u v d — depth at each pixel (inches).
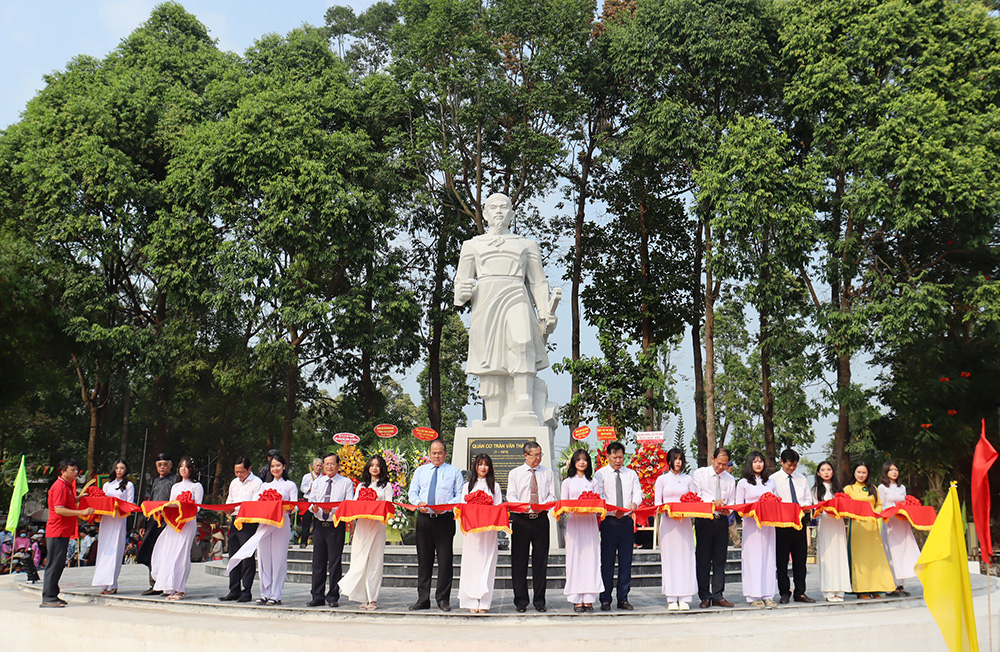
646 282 1036.5
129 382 956.6
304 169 908.6
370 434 1008.9
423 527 364.5
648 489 596.1
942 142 784.3
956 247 866.8
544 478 370.6
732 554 549.6
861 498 405.7
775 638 305.7
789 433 1238.3
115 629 322.3
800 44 888.3
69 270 941.8
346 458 609.6
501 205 618.2
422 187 1010.1
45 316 903.1
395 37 1026.1
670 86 945.5
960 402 887.7
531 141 958.4
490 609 369.1
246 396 1033.5
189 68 1118.4
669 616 348.8
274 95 962.7
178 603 374.3
